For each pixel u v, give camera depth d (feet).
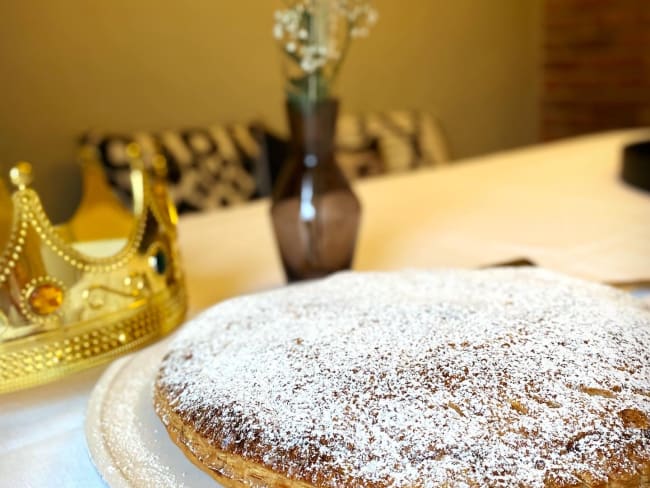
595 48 7.13
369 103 6.06
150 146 4.24
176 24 4.71
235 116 5.20
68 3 4.19
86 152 1.87
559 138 7.75
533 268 1.40
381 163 4.96
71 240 1.71
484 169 3.34
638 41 6.73
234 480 0.90
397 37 6.13
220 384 1.00
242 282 1.88
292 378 0.97
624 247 1.94
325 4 1.57
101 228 1.80
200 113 4.99
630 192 2.65
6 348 1.20
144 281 1.39
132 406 1.13
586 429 0.83
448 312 1.10
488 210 2.51
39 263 1.21
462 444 0.82
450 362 0.94
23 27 4.04
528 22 7.39
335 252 1.75
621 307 1.11
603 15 6.96
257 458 0.87
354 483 0.81
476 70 6.98
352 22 1.63
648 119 6.86
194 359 1.10
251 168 4.73
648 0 6.53
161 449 1.00
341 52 1.66
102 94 4.45
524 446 0.81
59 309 1.24
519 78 7.48
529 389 0.89
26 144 4.17
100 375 1.31
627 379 0.91
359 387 0.92
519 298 1.15
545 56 7.59
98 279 1.29
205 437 0.93
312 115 1.66
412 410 0.87
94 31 4.33
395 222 2.42
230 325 1.18
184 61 4.81
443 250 2.05
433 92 6.62
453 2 6.53
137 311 1.37
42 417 1.16
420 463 0.81
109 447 1.00
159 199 1.49
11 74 4.04
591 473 0.79
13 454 1.05
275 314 1.19
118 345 1.34
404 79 6.31
